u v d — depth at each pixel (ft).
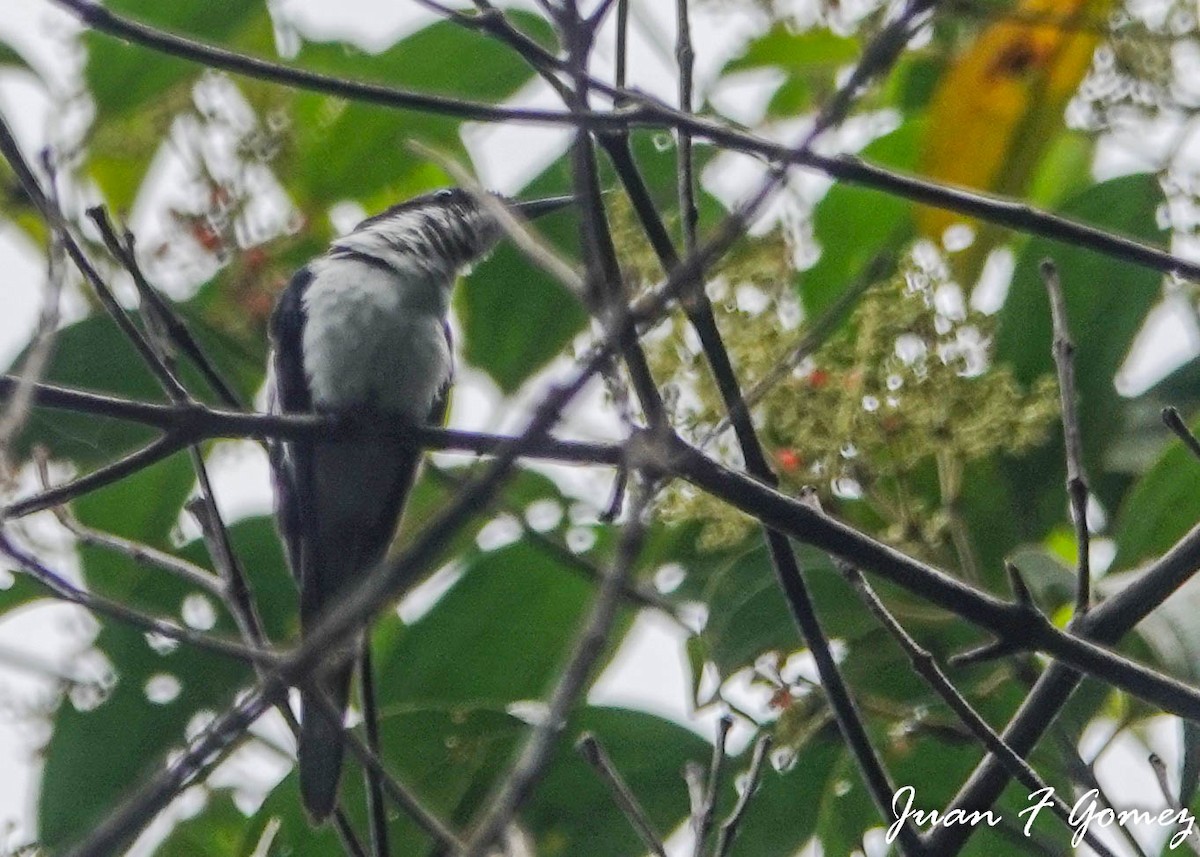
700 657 32.37
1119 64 30.89
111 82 33.04
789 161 17.76
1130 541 30.07
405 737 31.78
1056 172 39.06
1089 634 25.46
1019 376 33.40
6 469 23.49
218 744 15.80
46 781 31.81
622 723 32.53
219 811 34.04
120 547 25.99
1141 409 33.73
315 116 35.40
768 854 32.32
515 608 32.99
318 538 32.60
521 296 34.71
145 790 15.55
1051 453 32.71
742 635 29.73
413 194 38.68
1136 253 22.67
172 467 33.81
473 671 33.24
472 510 16.92
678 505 27.32
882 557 23.63
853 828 32.24
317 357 31.86
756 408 28.27
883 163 35.96
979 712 31.65
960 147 34.01
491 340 34.91
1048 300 33.40
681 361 27.22
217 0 34.27
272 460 33.04
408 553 16.79
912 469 31.24
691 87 23.63
